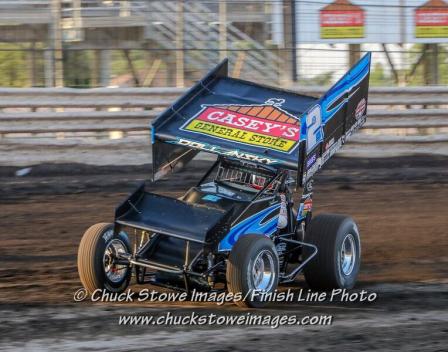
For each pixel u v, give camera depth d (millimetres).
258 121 15703
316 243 15383
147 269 16672
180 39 33000
